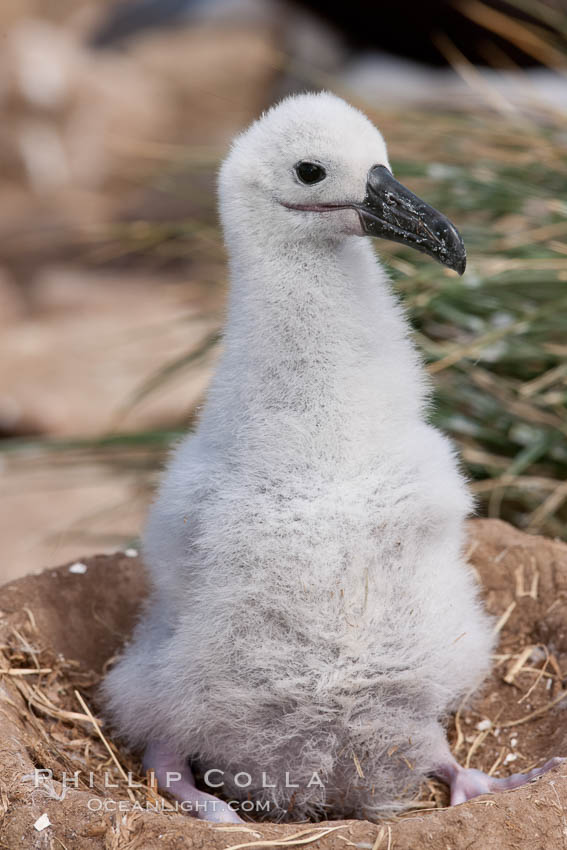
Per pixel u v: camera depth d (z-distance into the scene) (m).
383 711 5.26
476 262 8.05
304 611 5.05
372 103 10.64
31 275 18.05
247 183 5.45
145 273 17.61
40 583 6.56
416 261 8.45
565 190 8.56
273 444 5.23
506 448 8.19
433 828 4.64
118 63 23.05
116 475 10.08
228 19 23.09
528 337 8.00
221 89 21.72
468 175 8.74
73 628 6.47
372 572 5.08
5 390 13.51
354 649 5.08
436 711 5.51
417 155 9.29
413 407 5.42
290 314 5.33
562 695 5.95
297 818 5.62
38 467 12.22
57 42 23.88
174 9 24.23
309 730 5.27
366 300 5.41
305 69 16.25
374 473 5.15
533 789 4.81
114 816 4.74
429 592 5.19
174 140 21.64
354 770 5.40
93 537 10.46
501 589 6.54
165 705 5.48
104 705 6.03
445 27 17.75
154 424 12.44
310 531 5.05
